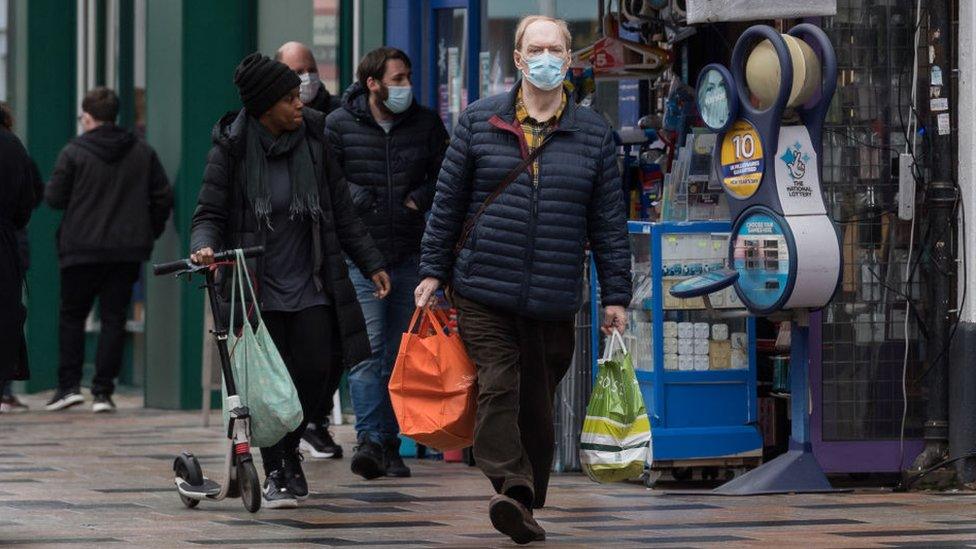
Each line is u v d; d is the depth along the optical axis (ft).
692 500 60.90
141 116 108.58
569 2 79.00
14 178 54.60
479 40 81.61
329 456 73.82
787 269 59.26
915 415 64.75
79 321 97.55
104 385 96.02
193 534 52.13
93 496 61.16
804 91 59.26
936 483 63.82
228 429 56.24
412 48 83.92
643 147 71.10
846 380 64.34
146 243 96.02
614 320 50.67
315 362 57.67
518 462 49.03
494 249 49.42
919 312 64.69
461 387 50.19
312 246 58.08
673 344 64.75
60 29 111.34
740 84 60.49
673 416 64.64
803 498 61.36
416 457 75.51
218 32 95.76
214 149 57.82
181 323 95.66
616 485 65.21
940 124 63.67
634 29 71.97
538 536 49.37
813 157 59.98
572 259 49.80
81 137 95.66
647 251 65.72
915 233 64.64
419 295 50.19
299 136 58.13
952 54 64.03
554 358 50.67
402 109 67.41
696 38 70.08
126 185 95.61
